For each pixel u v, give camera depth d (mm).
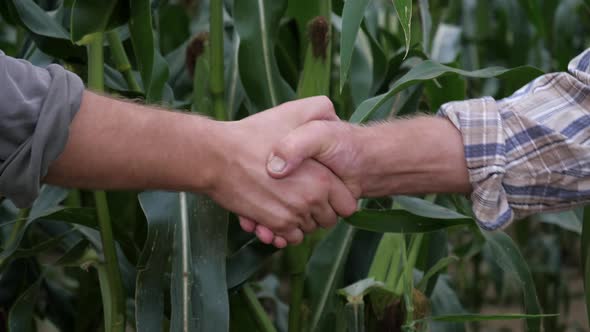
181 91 1497
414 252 1285
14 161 1032
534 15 1633
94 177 1101
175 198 1203
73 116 1060
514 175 1182
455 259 1295
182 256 1184
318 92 1236
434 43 1665
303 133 1180
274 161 1171
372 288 1244
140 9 1174
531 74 1278
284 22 1421
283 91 1289
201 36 1288
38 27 1246
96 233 1274
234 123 1184
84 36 1165
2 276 1374
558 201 1188
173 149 1123
